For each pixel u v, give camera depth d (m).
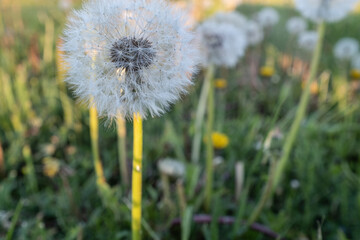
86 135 0.31
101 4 0.14
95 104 0.13
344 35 0.67
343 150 0.30
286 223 0.22
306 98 0.22
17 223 0.22
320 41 0.23
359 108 0.37
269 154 0.20
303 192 0.25
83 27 0.13
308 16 0.24
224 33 0.24
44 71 0.40
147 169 0.27
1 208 0.22
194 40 0.15
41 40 0.46
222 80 0.40
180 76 0.14
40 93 0.38
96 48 0.13
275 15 0.61
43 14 0.57
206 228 0.20
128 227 0.21
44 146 0.29
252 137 0.30
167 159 0.25
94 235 0.21
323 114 0.38
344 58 0.50
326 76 0.41
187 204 0.22
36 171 0.27
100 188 0.20
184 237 0.18
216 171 0.27
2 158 0.26
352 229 0.23
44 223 0.23
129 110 0.13
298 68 0.46
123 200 0.21
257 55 0.49
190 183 0.23
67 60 0.13
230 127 0.34
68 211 0.22
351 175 0.26
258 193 0.25
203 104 0.28
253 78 0.43
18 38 0.48
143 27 0.13
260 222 0.23
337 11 0.23
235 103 0.40
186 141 0.31
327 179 0.26
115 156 0.28
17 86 0.34
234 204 0.24
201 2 0.39
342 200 0.24
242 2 0.86
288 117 0.33
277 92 0.41
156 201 0.24
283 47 0.57
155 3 0.14
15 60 0.43
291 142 0.22
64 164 0.27
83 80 0.13
